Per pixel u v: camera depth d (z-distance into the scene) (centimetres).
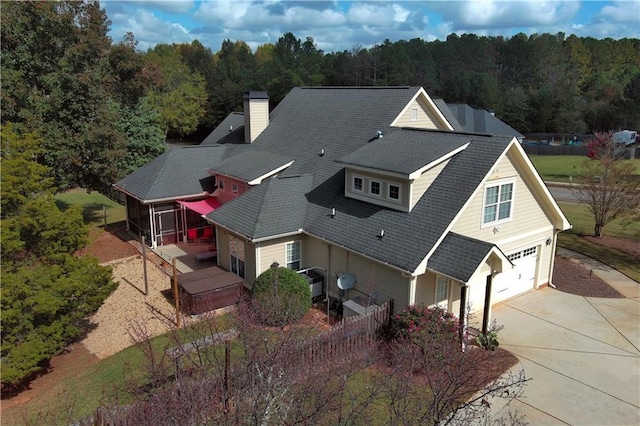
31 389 1548
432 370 1270
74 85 3081
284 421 955
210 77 10688
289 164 2772
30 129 3020
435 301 1945
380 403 1291
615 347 1816
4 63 3072
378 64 11331
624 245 3088
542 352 1777
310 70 11125
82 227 1809
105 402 1422
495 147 2023
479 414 1355
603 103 9750
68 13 3181
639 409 1451
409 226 1955
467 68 13850
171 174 3044
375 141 2472
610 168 3262
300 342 1313
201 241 3067
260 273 2245
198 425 918
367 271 2022
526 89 12300
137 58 3638
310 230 2252
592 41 17200
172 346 1694
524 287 2338
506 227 2144
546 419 1399
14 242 1535
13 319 1448
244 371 1045
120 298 2236
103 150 3275
